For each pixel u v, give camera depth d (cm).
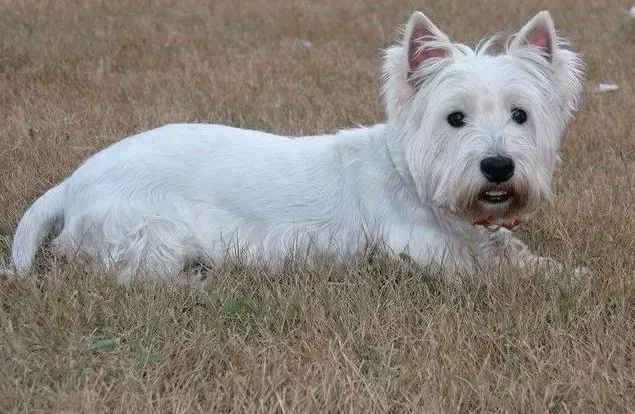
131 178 169
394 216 169
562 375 147
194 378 147
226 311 159
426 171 163
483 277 167
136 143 172
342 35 351
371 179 170
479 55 163
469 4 418
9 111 239
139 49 314
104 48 312
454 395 143
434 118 161
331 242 171
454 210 162
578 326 157
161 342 154
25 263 168
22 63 286
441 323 155
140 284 165
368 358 153
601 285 167
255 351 151
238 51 322
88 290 161
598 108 249
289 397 145
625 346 152
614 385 145
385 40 340
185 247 170
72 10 380
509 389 143
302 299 160
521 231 185
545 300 162
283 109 245
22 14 363
